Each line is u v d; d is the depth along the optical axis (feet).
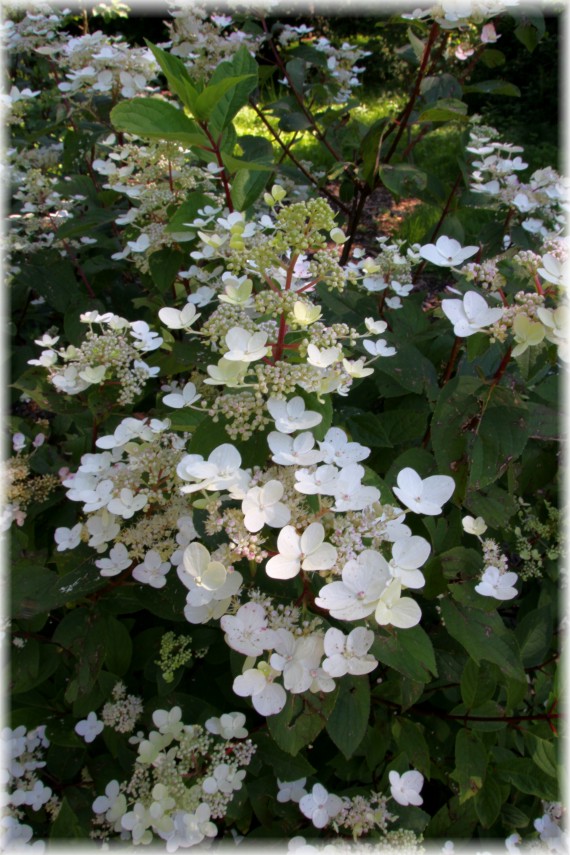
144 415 10.58
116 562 7.28
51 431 13.11
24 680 8.59
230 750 7.54
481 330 6.75
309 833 7.89
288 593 6.86
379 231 25.08
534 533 10.87
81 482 7.39
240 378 6.11
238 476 5.75
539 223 12.05
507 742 9.08
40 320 16.56
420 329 11.11
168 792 7.01
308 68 19.34
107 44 12.54
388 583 5.30
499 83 14.43
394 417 10.55
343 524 6.03
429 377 10.08
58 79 14.98
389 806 7.77
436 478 6.26
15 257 14.26
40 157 14.97
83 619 8.16
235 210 9.53
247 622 5.76
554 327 6.26
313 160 30.86
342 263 15.40
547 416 8.06
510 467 9.27
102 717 8.93
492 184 12.54
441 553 7.75
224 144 9.25
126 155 10.90
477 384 7.80
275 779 8.17
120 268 14.11
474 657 7.01
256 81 8.93
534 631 9.14
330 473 5.94
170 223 8.93
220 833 8.41
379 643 6.11
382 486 7.11
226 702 9.16
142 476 7.66
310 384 6.18
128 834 7.51
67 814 6.88
